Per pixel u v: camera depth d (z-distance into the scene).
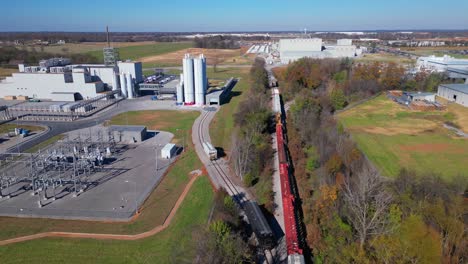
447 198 58.16
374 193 61.09
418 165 80.81
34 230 58.91
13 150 95.81
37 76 157.75
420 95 138.75
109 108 144.12
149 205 67.19
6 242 55.62
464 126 108.88
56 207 66.44
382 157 85.75
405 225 48.53
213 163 86.94
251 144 88.25
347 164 75.25
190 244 50.31
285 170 74.75
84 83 157.50
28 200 69.12
